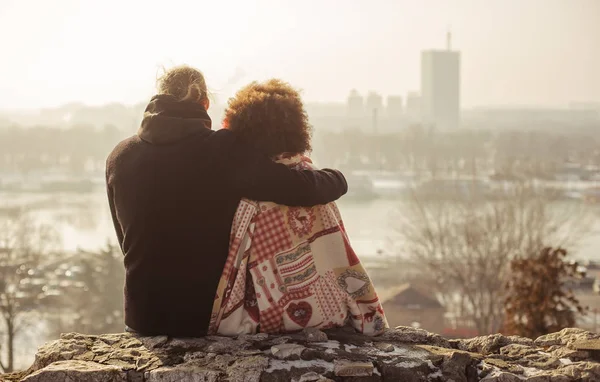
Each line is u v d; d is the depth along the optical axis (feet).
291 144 9.89
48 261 180.96
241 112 9.76
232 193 9.54
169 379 8.34
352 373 8.50
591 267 159.22
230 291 9.58
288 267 9.69
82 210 327.26
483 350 9.55
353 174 440.04
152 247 9.45
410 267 159.12
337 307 9.86
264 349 9.14
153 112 9.80
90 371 8.30
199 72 10.08
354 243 208.85
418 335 9.73
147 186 9.45
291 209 9.76
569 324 33.47
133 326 9.61
